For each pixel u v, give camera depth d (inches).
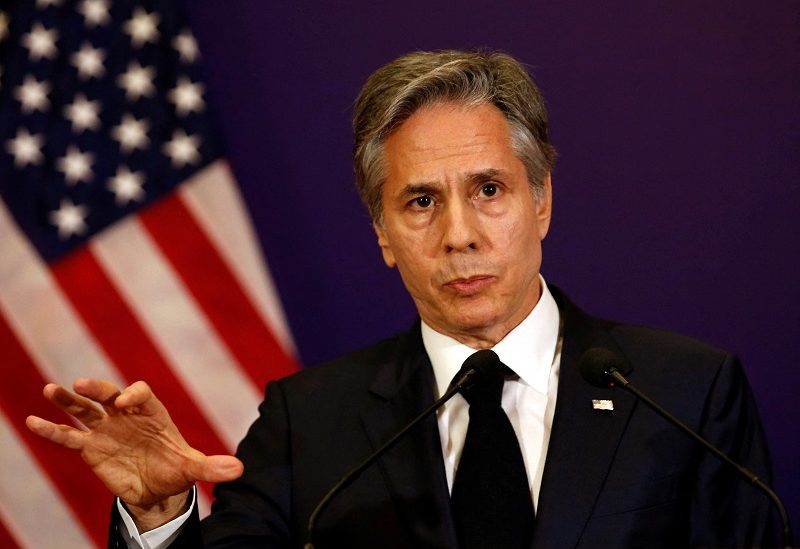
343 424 226.4
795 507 331.9
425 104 213.0
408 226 215.8
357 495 214.4
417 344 233.3
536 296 224.8
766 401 335.0
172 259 347.3
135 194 349.1
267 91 360.2
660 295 341.1
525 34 349.1
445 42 353.1
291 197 359.6
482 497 204.5
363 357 241.6
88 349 344.5
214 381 344.8
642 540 197.6
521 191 215.0
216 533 213.9
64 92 352.8
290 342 346.6
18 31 356.5
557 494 201.5
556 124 346.9
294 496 220.8
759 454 211.8
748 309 337.1
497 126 213.5
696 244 339.9
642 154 343.0
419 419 190.2
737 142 338.3
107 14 356.8
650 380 216.1
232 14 361.4
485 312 212.4
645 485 202.4
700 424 210.1
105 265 346.9
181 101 352.2
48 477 349.1
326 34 358.6
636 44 343.6
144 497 188.7
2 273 346.0
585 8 346.0
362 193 229.6
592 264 344.2
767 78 337.4
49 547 348.5
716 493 204.5
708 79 340.2
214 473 182.2
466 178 209.8
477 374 192.7
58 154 349.7
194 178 349.7
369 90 220.5
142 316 346.0
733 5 339.3
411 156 212.2
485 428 208.7
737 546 199.8
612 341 225.3
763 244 336.8
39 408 346.6
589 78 345.7
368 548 208.7
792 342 334.6
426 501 208.1
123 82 353.7
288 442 228.5
